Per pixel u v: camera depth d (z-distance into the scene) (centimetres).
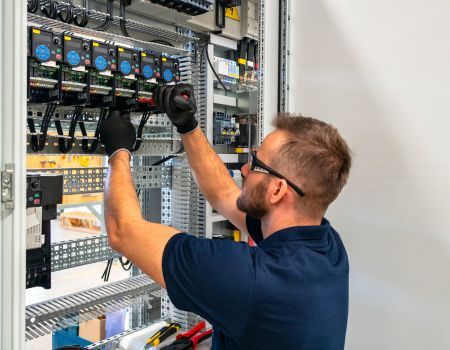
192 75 208
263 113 172
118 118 113
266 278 82
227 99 238
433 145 148
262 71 172
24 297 97
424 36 147
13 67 93
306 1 169
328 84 165
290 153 92
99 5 177
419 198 151
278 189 94
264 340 83
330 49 164
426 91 148
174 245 87
